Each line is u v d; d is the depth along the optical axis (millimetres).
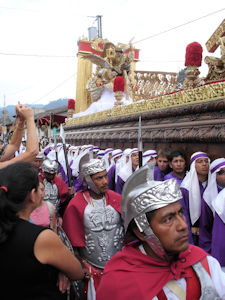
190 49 4777
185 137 4266
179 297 1237
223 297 1310
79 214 2561
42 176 3998
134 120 6531
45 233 1329
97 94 12734
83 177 2635
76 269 1502
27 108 2037
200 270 1309
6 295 1268
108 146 8164
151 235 1246
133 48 11805
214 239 2488
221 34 5590
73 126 12297
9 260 1244
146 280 1255
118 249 2586
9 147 2105
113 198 2680
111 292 1286
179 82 11891
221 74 4750
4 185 1351
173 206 1240
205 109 4023
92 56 11438
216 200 2512
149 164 1429
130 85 11852
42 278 1295
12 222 1301
